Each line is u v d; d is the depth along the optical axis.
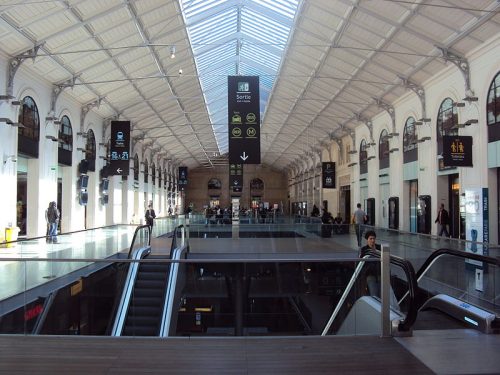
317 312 6.03
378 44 18.59
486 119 16.03
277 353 4.93
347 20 17.25
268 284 6.12
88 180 26.11
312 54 22.14
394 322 5.52
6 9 13.11
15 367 4.51
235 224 23.17
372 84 23.58
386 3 15.45
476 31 15.23
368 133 30.45
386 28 17.23
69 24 15.45
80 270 6.88
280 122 38.41
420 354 4.87
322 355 4.86
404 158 24.19
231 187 37.50
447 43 16.50
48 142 19.70
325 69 23.31
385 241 15.89
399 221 24.55
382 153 27.80
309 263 6.09
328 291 6.07
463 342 5.26
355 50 20.05
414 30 16.56
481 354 4.86
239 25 21.88
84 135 23.89
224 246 20.11
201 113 33.59
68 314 6.79
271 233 22.66
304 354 4.89
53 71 18.55
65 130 22.06
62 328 6.80
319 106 31.05
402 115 24.27
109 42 17.89
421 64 18.97
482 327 5.75
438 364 4.57
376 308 5.73
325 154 44.47
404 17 15.89
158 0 16.25
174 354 4.90
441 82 19.58
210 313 6.17
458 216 19.27
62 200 22.61
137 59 20.84
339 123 33.75
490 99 15.86
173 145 47.25
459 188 17.97
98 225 26.66
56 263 6.89
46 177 19.52
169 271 7.77
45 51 16.61
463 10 14.34
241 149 17.98
